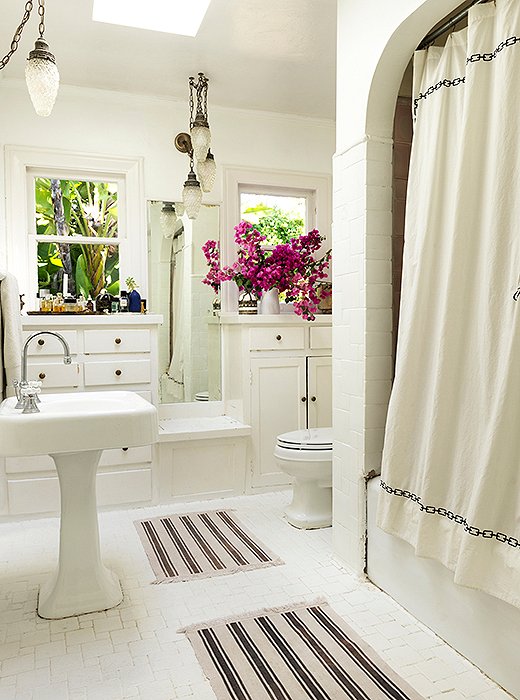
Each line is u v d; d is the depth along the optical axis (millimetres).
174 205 3697
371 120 2283
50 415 1893
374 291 2316
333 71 3246
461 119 1872
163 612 2123
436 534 1864
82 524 2188
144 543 2799
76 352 3191
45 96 1821
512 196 1628
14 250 3379
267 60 3113
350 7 2354
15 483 3109
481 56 1743
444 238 1934
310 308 3793
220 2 2543
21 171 3389
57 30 2768
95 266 3604
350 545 2441
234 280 3734
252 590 2289
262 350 3586
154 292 3674
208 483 3498
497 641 1675
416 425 2014
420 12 1922
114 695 1647
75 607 2123
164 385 3697
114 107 3541
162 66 3172
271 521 3105
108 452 3258
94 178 3576
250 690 1657
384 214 2324
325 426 3760
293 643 1896
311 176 4012
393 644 1891
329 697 1623
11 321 2615
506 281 1638
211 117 3754
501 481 1608
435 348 1949
